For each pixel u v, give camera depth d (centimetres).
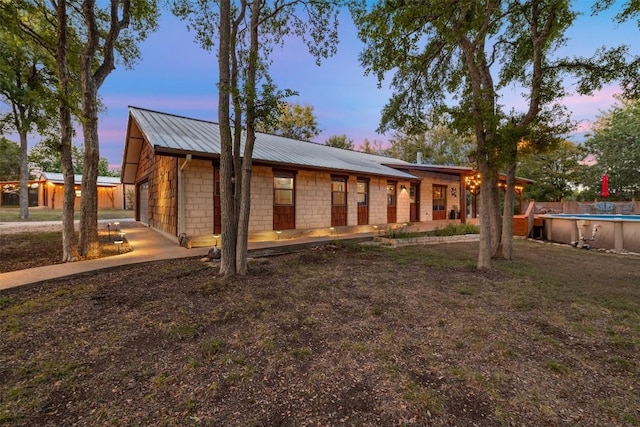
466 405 195
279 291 432
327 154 1353
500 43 783
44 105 629
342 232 1163
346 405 194
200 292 419
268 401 197
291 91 479
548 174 2164
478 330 312
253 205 906
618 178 1938
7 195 2856
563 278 533
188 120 1084
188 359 248
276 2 571
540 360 253
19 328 302
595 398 204
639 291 454
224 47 482
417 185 1630
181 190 774
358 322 330
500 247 738
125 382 216
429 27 623
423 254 766
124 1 735
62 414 183
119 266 544
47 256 667
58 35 629
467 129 589
